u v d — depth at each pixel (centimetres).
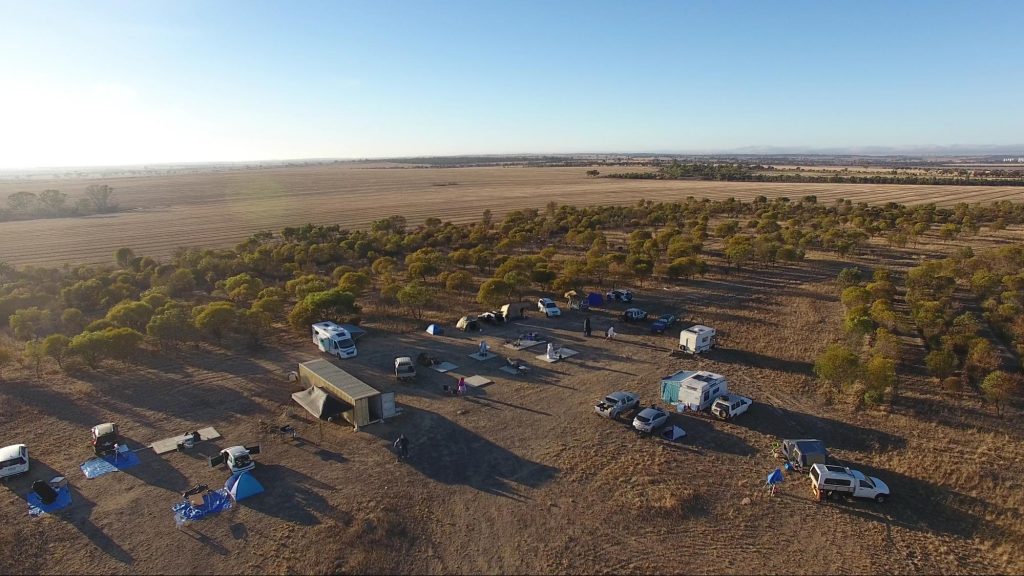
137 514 2730
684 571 2356
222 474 3077
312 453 3281
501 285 6059
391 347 5131
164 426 3625
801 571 2358
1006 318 5369
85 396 4072
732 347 5056
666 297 6825
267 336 5512
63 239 12462
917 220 11431
